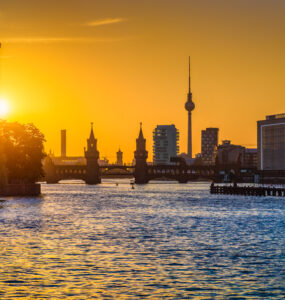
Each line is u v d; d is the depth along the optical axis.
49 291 57.53
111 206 177.00
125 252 78.06
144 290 58.19
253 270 66.88
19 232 98.94
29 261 71.06
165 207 172.62
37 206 164.25
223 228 108.50
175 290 58.25
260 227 110.50
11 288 58.44
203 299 55.41
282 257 74.75
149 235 96.31
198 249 81.06
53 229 104.25
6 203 173.12
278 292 57.75
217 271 66.31
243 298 55.84
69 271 65.75
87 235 95.50
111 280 61.84
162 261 71.81
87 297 55.72
